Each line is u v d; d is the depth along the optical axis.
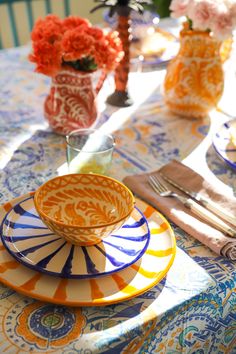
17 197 0.78
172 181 0.86
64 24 1.01
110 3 1.10
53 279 0.61
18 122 1.11
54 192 0.71
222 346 0.71
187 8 1.04
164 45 1.47
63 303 0.58
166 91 1.15
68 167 0.89
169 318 0.61
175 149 1.03
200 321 0.65
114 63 0.98
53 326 0.57
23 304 0.60
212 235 0.72
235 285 0.67
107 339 0.56
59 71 0.98
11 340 0.55
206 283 0.65
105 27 1.60
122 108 1.21
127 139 1.06
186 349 0.66
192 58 1.08
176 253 0.71
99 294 0.59
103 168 0.87
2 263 0.63
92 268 0.62
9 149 0.99
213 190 0.83
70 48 0.92
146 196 0.82
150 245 0.69
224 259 0.71
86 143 0.94
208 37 1.06
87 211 0.72
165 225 0.73
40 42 0.94
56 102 1.02
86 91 1.01
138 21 1.42
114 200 0.71
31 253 0.64
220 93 1.13
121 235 0.69
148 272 0.64
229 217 0.76
